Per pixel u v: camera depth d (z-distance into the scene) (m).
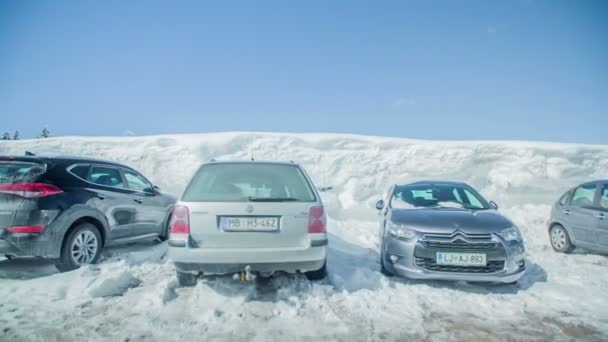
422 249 3.42
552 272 4.13
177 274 3.37
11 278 3.57
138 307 2.90
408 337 2.44
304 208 3.06
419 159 10.78
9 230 3.32
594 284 3.69
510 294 3.32
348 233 6.35
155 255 4.61
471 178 10.20
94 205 4.08
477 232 3.41
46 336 2.38
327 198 8.90
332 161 10.53
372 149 11.14
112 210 4.38
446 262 3.34
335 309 2.91
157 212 5.32
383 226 4.20
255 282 3.42
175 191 8.87
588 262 4.71
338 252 4.87
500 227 3.53
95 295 3.13
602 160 10.78
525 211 8.53
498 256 3.33
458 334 2.50
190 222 2.94
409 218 3.80
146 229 5.06
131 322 2.62
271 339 2.38
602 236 4.73
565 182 9.93
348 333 2.48
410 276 3.44
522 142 11.88
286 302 2.98
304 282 3.42
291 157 10.59
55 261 3.65
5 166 3.60
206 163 3.50
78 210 3.82
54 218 3.54
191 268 2.91
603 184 5.03
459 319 2.76
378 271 4.07
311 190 3.30
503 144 11.30
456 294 3.28
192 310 2.84
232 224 2.95
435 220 3.67
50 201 3.54
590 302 3.16
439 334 2.50
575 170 10.37
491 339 2.44
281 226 2.99
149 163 10.05
